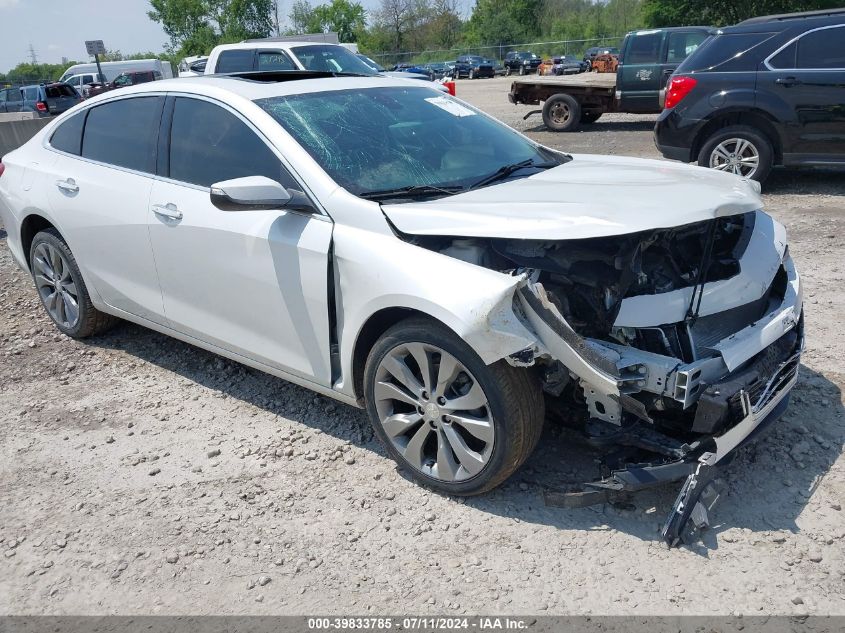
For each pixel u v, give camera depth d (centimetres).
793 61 792
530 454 322
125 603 276
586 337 303
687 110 852
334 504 327
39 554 305
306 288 340
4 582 291
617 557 284
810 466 332
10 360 497
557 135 1462
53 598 281
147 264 420
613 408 286
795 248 638
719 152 851
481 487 310
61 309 518
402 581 279
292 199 336
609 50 4259
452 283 290
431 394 313
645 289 304
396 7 7144
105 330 520
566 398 312
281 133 360
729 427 283
